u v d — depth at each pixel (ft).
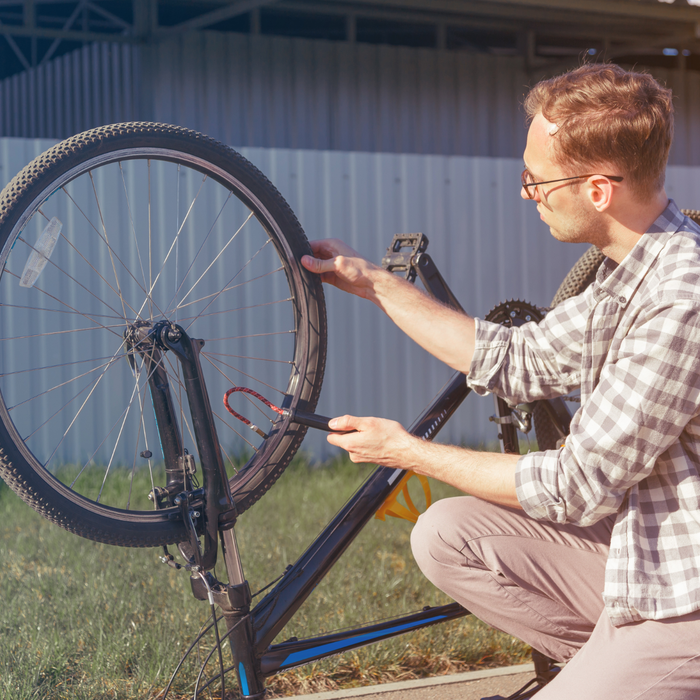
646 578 4.40
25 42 41.16
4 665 6.97
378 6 32.96
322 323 6.06
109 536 5.20
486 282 19.33
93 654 7.25
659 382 4.26
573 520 4.71
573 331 5.51
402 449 5.11
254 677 5.43
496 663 7.63
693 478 4.42
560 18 31.94
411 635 7.87
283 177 17.92
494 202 19.39
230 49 30.45
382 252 18.62
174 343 5.24
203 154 5.59
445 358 5.91
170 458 5.49
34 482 4.98
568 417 7.01
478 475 4.91
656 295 4.46
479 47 39.58
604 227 4.82
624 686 4.38
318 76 31.58
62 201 16.42
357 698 6.75
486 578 5.53
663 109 4.56
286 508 13.12
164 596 8.82
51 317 16.44
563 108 4.63
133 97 30.45
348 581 9.39
